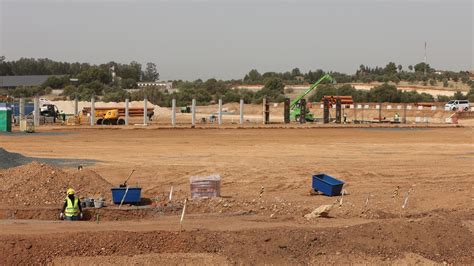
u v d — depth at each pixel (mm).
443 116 84250
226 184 24875
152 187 23688
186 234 14781
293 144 41000
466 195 22141
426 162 32125
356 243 15023
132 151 35219
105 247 14211
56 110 66062
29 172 19906
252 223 16750
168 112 89438
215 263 14000
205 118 74062
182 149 36750
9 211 17469
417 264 14656
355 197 21969
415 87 149250
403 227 15750
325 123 66250
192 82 160125
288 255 14422
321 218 17734
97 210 17672
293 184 25109
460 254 15227
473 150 38469
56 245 14086
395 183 25609
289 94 139875
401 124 65125
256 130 54062
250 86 175500
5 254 13695
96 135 46281
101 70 157750
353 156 34500
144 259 13938
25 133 47188
